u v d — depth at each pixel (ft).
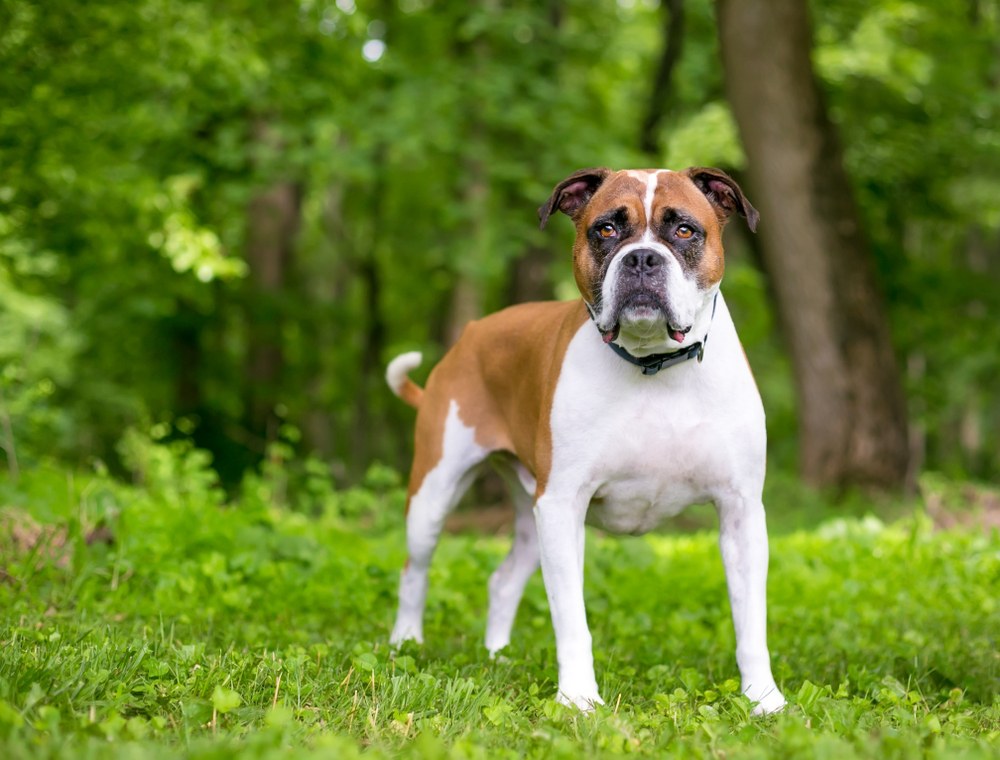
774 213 44.78
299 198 71.15
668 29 61.11
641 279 13.50
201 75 41.55
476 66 54.44
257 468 56.85
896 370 46.06
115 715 10.87
